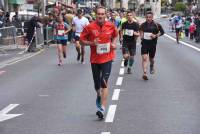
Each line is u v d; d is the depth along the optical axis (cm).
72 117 1112
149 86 1551
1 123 1067
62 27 2248
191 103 1266
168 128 1000
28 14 4584
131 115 1125
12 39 3094
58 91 1470
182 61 2358
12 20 3784
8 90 1510
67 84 1609
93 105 1246
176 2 12519
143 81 1664
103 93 1085
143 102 1280
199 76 1794
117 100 1309
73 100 1319
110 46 1098
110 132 971
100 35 1089
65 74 1873
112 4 11000
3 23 3300
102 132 973
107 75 1089
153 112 1156
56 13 3609
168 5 13838
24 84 1628
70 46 3409
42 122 1068
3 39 2931
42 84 1619
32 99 1346
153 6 11531
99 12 1088
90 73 1894
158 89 1491
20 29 3347
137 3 11800
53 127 1020
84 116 1121
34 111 1186
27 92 1466
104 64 1091
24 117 1122
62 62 2345
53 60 2447
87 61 2377
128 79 1712
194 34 4372
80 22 2291
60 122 1066
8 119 1105
